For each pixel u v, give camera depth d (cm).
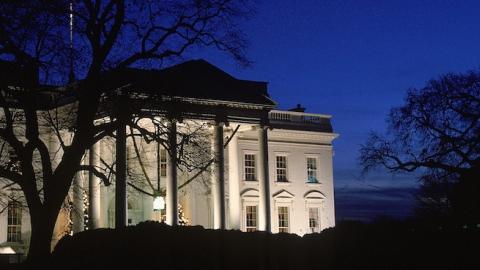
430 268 2586
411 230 3234
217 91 5747
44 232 3347
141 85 3938
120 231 3047
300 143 6925
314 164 7019
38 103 3594
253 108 5959
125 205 5047
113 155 5609
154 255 2734
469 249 2788
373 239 2953
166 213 5428
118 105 3822
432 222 3531
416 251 2781
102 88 3572
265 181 6016
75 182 5525
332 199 7044
